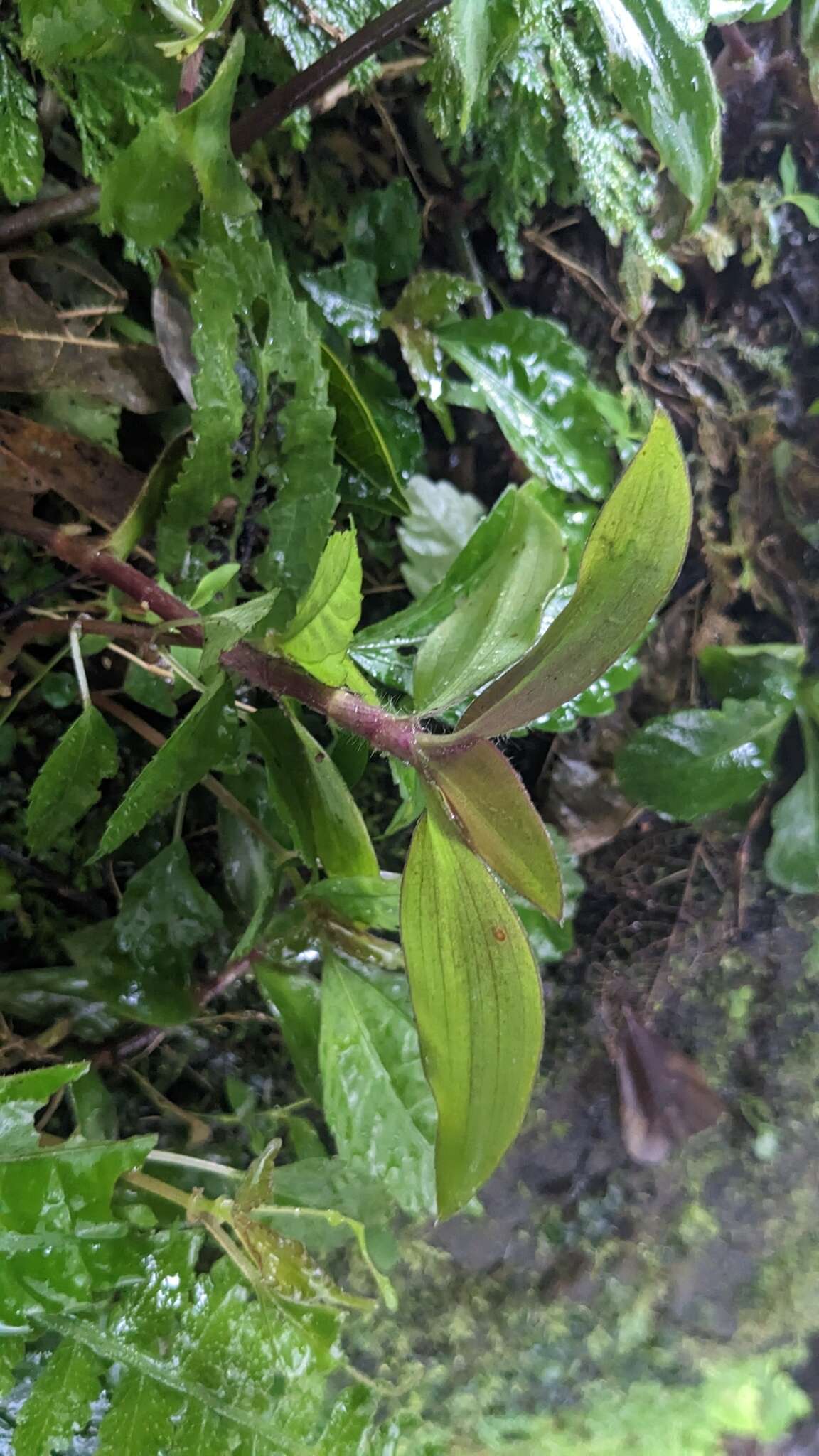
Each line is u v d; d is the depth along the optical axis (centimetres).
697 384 37
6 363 24
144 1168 28
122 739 29
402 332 30
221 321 22
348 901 25
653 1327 46
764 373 38
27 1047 26
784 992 45
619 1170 45
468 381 32
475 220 32
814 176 36
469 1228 42
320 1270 25
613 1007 43
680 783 37
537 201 32
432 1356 41
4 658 24
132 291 26
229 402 22
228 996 32
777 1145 47
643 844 42
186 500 23
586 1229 44
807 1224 48
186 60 21
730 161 35
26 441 25
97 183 23
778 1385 48
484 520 27
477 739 16
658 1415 44
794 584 40
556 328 31
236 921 31
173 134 19
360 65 26
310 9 24
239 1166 31
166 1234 23
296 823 24
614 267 34
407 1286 40
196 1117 31
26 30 20
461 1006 17
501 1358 42
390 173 30
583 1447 42
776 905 44
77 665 23
